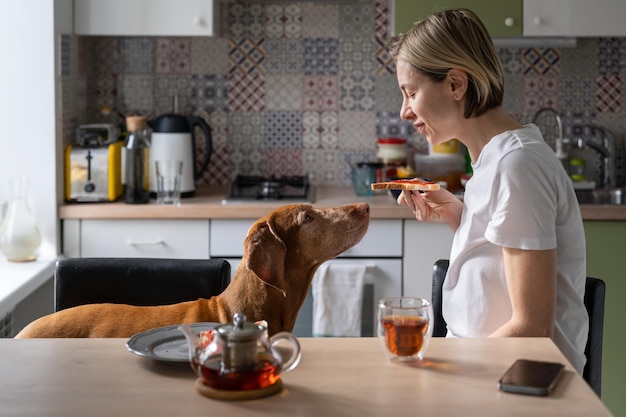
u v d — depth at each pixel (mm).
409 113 1959
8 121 3705
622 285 3727
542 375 1357
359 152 4434
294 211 2135
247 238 2061
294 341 1385
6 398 1300
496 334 1728
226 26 4352
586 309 2059
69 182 3795
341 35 4367
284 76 4387
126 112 4367
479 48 1841
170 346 1544
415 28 1897
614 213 3688
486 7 3910
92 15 3875
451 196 2152
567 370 1423
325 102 4406
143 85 4363
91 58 4316
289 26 4359
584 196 4168
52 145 3715
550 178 1758
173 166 3809
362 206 2168
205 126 4070
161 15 3875
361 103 4406
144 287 2369
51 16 3672
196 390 1337
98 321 2021
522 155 1761
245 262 2076
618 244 3715
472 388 1343
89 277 2373
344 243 2143
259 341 1323
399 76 1926
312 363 1462
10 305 2914
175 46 4352
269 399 1300
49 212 3719
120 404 1279
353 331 3662
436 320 2281
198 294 2355
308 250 2123
